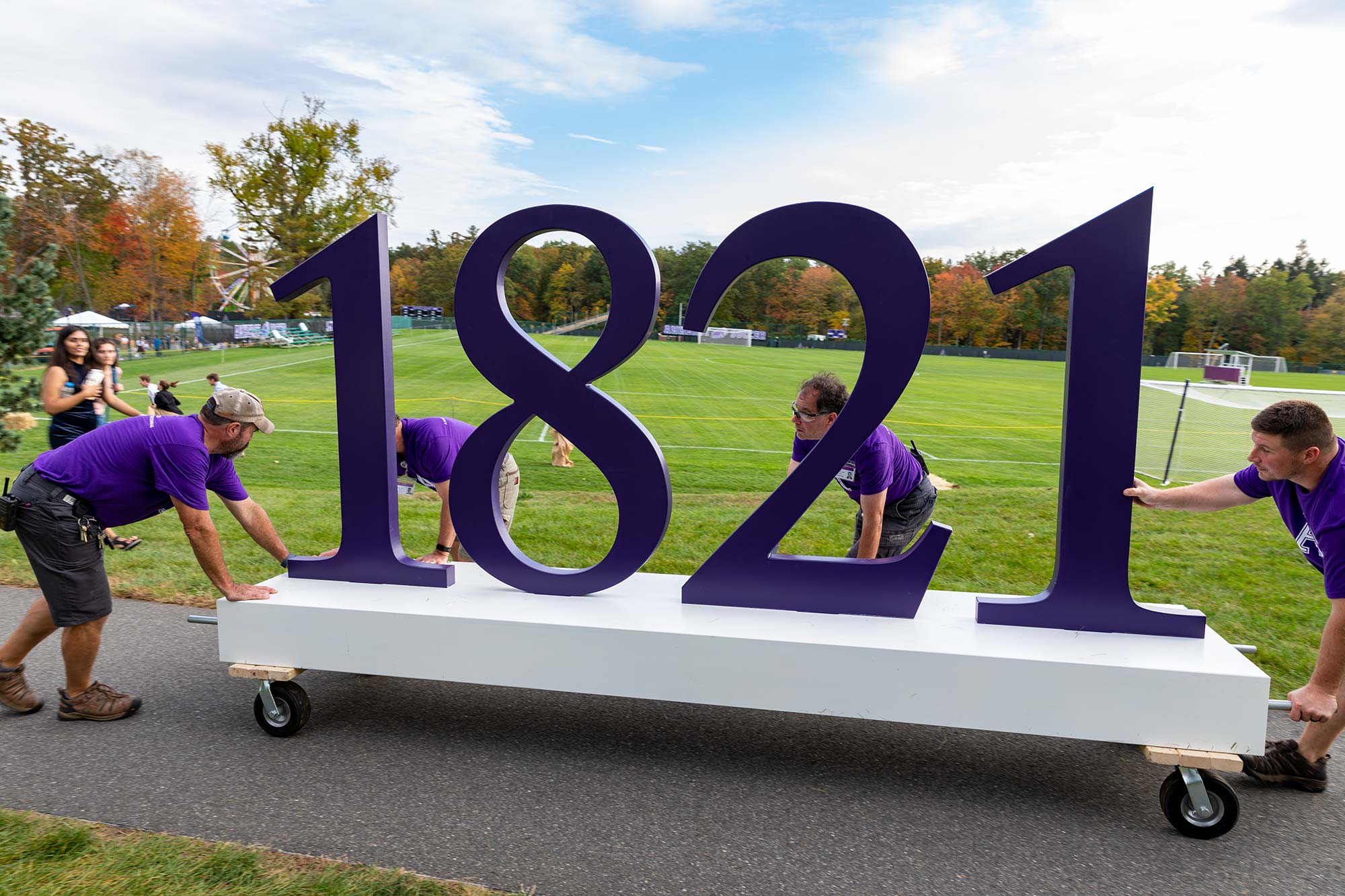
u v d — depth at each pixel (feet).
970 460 36.37
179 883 6.23
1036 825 7.51
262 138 113.09
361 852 6.86
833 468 8.43
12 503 8.50
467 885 6.35
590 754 8.79
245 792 7.84
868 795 8.03
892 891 6.48
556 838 7.14
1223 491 8.15
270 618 8.92
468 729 9.36
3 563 15.25
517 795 7.89
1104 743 9.23
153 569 14.71
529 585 9.42
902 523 10.99
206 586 13.88
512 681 8.47
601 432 8.82
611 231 8.39
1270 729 9.55
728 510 21.33
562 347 130.62
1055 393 81.87
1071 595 8.20
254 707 9.79
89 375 17.48
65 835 6.82
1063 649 7.68
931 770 8.57
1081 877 6.71
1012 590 14.47
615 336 8.55
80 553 8.75
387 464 9.50
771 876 6.64
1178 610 8.19
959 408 63.72
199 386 60.39
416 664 8.66
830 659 7.76
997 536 18.38
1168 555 16.89
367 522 9.69
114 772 8.20
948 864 6.87
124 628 12.21
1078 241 7.63
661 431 42.68
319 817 7.41
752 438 40.70
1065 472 8.04
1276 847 7.18
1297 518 7.92
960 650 7.58
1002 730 7.53
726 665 7.99
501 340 8.91
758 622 8.41
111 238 138.00
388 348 9.29
